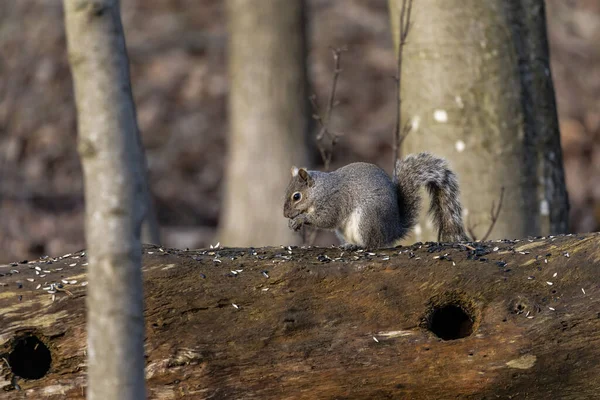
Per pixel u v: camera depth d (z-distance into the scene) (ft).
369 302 25.36
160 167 76.33
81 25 17.53
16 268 25.93
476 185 36.88
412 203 31.96
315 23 92.99
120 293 17.79
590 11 95.91
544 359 24.57
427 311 25.34
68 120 77.97
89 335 18.22
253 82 66.69
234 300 25.31
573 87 85.51
